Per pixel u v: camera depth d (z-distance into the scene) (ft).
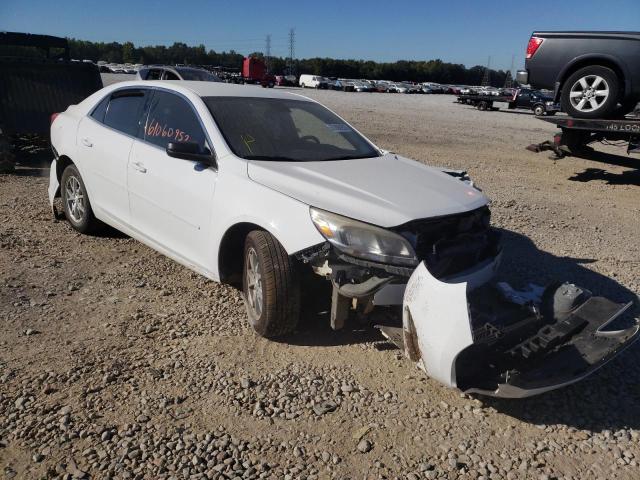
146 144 15.25
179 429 9.50
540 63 32.37
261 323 12.09
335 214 11.01
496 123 78.79
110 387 10.54
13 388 10.32
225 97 15.02
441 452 9.34
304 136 14.94
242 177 12.56
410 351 10.41
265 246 11.68
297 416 10.03
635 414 10.61
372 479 8.66
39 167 29.73
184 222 13.87
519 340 10.59
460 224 11.71
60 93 31.65
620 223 24.39
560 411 10.59
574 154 34.30
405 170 14.06
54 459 8.68
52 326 12.66
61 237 18.39
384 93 208.95
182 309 13.84
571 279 16.89
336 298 11.10
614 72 30.14
